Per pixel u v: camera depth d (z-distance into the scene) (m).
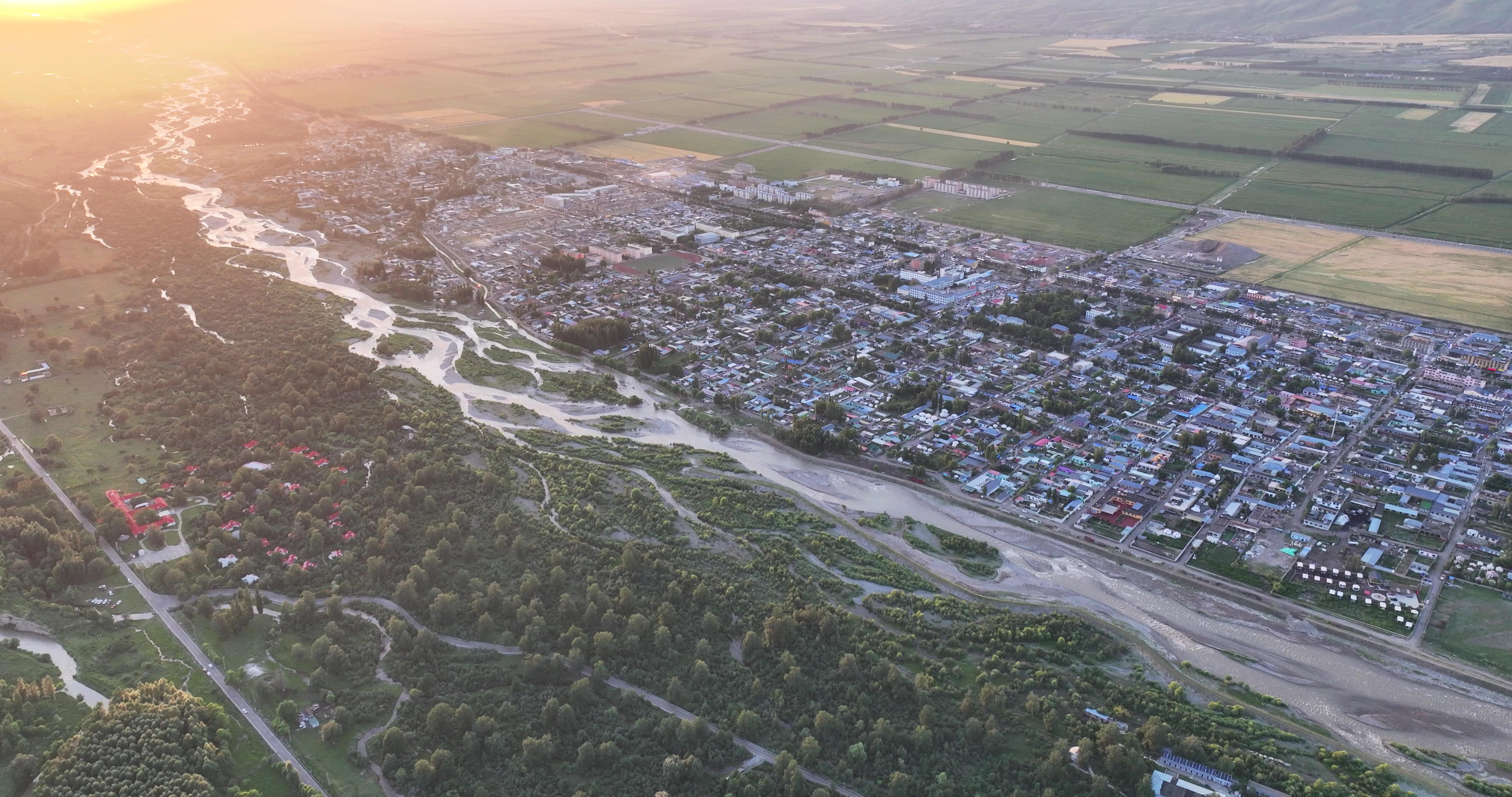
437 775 199.00
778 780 198.25
